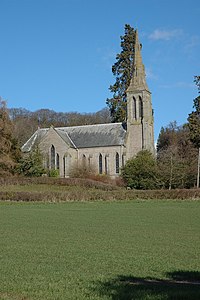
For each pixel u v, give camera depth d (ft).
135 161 227.61
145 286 41.68
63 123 454.40
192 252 63.41
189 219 113.70
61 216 124.16
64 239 78.89
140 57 290.76
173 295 36.78
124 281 44.68
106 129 287.48
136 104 281.33
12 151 253.65
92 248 67.92
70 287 41.29
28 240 77.71
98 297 37.27
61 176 275.59
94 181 224.74
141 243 73.20
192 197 177.68
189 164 231.09
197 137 260.83
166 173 221.05
